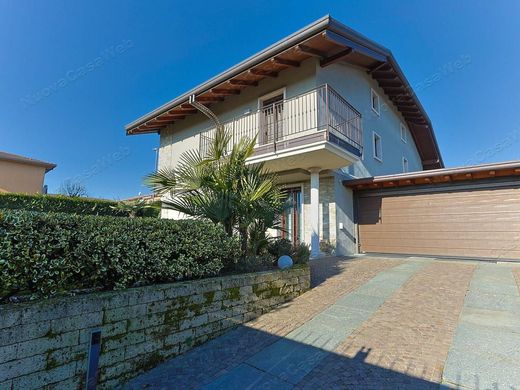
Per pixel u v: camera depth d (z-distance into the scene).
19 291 2.54
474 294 4.78
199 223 4.12
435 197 9.48
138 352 2.99
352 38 8.52
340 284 5.70
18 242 2.49
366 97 12.32
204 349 3.44
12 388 2.23
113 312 2.86
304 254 5.84
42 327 2.42
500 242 8.34
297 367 2.98
